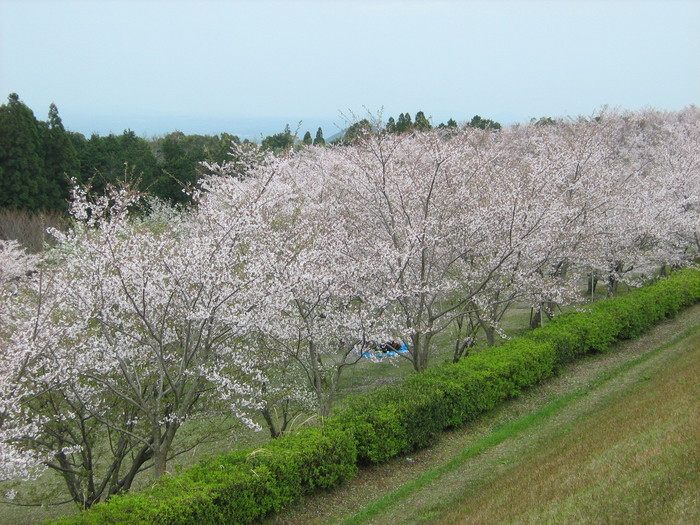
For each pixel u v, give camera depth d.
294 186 14.00
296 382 12.93
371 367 18.36
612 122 30.78
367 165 12.67
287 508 8.02
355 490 8.53
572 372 13.42
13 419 8.83
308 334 10.66
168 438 9.23
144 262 9.08
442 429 10.30
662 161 24.39
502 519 6.42
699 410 7.66
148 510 6.55
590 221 15.61
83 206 9.27
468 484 8.22
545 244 12.71
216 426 12.62
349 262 11.48
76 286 9.27
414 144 16.94
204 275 9.01
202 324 9.23
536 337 13.34
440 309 13.82
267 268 9.73
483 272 12.93
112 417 10.79
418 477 8.81
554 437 9.37
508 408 11.53
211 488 7.07
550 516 6.02
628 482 6.16
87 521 6.37
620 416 9.03
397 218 12.62
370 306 10.91
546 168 13.88
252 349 10.91
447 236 12.47
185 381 9.55
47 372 9.41
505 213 12.20
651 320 16.31
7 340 9.92
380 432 9.10
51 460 9.91
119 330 9.90
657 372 11.90
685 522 4.98
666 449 6.67
